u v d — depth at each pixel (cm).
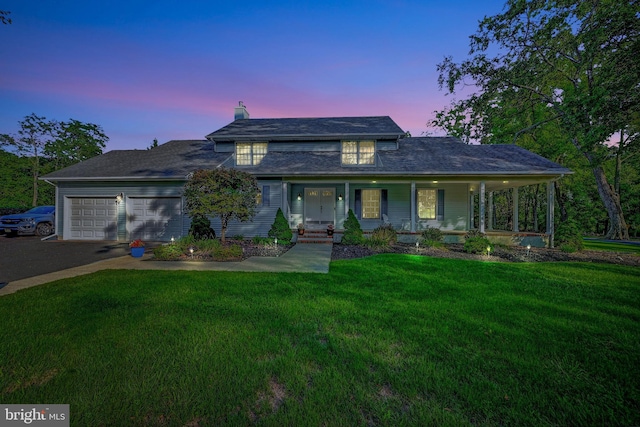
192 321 372
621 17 988
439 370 263
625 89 967
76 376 248
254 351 294
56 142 3034
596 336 343
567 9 1393
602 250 1119
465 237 1130
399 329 354
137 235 1280
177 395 223
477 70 1678
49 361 273
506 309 435
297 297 482
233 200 937
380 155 1411
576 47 1420
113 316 387
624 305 463
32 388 233
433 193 1440
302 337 331
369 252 992
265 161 1386
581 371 267
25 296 472
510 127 2192
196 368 261
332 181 1275
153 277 611
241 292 507
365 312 412
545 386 243
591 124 1091
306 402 216
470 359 284
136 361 272
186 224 1264
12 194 2838
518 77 1598
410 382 244
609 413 211
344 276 632
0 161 2791
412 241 1246
